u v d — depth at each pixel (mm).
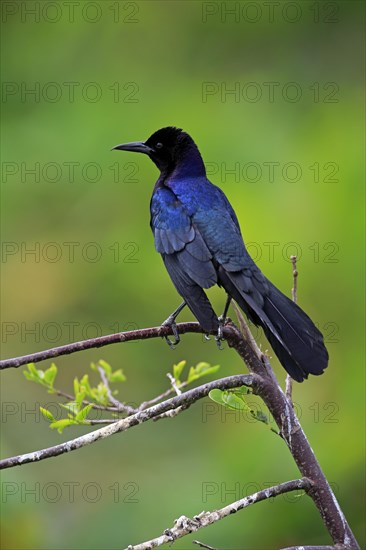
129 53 15125
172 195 8648
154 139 9359
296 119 14141
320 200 12773
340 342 12516
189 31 15312
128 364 13891
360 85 14852
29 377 7289
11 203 14117
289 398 6434
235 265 7660
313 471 6055
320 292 12570
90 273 13867
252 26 15344
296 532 11148
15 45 15180
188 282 7746
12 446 13062
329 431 12039
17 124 14531
